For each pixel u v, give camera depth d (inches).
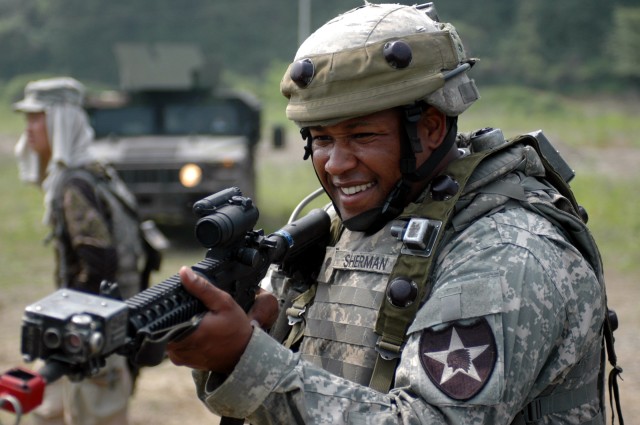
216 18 3016.7
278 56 2970.0
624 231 647.8
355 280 105.8
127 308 72.1
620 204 783.1
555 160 120.5
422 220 98.2
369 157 101.0
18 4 3095.5
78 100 239.6
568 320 95.6
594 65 2903.5
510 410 88.5
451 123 105.0
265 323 100.1
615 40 2874.0
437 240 97.1
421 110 100.7
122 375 207.6
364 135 101.0
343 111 97.8
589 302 97.3
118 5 2989.7
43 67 2970.0
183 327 80.0
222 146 583.2
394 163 102.0
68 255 219.3
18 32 2955.2
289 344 113.6
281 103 2492.6
